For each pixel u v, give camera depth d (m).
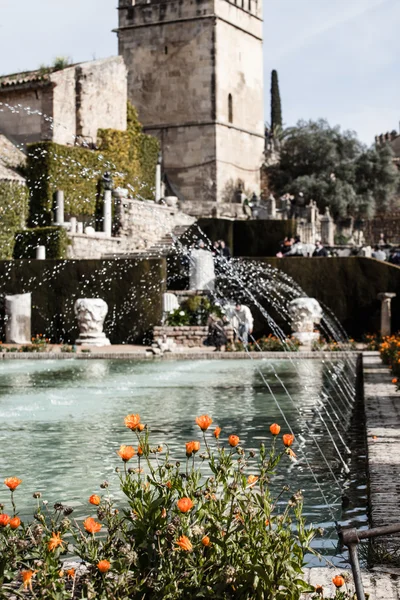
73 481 10.13
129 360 29.75
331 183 73.25
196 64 68.56
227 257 41.53
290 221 49.28
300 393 19.78
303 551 5.34
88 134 54.91
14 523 5.37
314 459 11.75
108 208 48.41
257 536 5.24
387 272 38.31
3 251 44.91
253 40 73.50
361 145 78.06
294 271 39.09
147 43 69.81
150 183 59.31
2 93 53.81
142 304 37.16
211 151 68.19
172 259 45.31
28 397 18.56
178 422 14.95
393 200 79.19
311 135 75.56
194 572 5.12
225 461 5.92
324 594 5.80
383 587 5.98
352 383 22.48
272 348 33.16
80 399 18.25
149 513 5.44
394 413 14.20
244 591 5.04
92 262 37.38
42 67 54.94
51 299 37.53
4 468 10.90
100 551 5.49
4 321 37.34
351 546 4.87
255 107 74.06
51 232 44.34
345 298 38.72
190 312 37.75
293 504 5.61
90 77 54.75
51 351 32.84
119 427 14.29
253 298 38.06
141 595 5.11
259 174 74.62
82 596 5.11
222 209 59.31
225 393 19.59
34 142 51.03
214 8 67.88
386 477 9.14
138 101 70.19
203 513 5.46
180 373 24.70
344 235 68.19
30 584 5.14
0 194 45.62
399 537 7.14
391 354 23.97
